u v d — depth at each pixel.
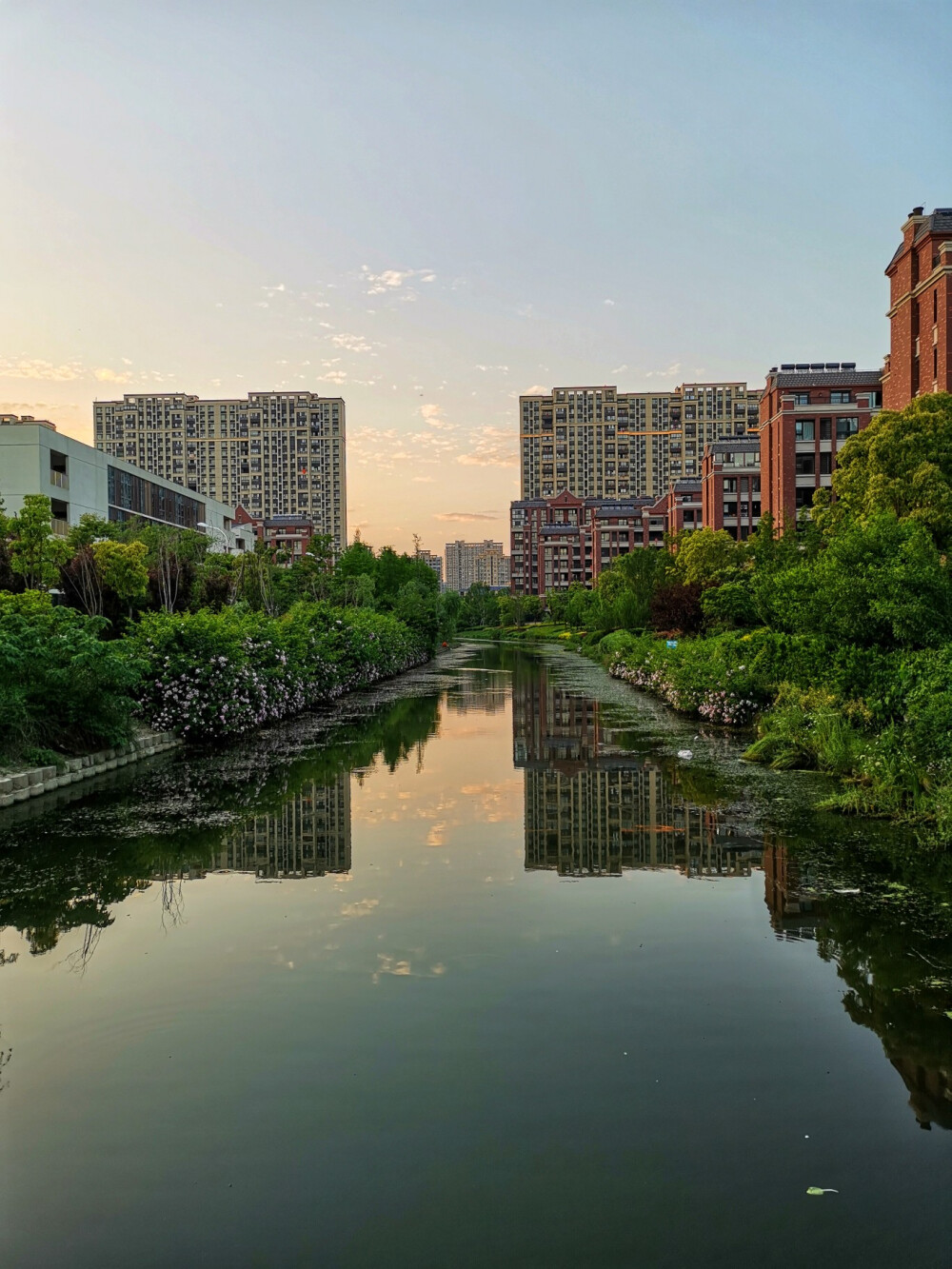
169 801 11.89
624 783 13.11
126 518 56.06
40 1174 4.07
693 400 156.38
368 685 33.66
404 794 12.44
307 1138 4.30
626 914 7.30
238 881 8.27
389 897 7.78
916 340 35.12
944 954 6.41
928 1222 3.67
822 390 53.19
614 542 120.44
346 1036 5.27
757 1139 4.26
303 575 43.69
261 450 145.50
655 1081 4.75
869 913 7.27
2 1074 4.91
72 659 13.72
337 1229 3.68
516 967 6.23
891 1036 5.23
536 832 10.12
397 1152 4.18
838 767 13.19
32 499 24.47
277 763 15.17
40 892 7.95
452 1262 3.48
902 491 21.09
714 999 5.73
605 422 157.88
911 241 34.94
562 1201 3.83
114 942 6.74
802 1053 5.04
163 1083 4.79
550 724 21.23
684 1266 3.44
